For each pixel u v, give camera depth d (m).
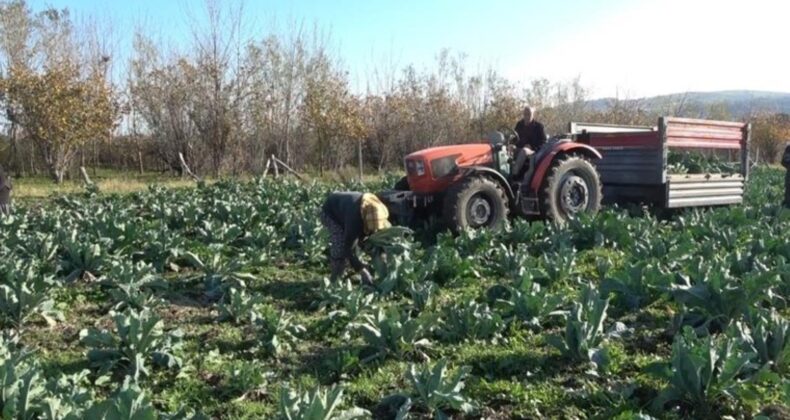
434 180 10.17
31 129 25.55
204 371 5.33
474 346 5.71
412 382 4.62
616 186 12.52
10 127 29.84
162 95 28.05
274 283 8.16
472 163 10.50
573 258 7.97
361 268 7.55
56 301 7.29
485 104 34.75
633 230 9.92
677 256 8.21
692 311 6.03
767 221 11.13
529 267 7.98
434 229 10.58
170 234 9.98
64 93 24.80
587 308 5.58
